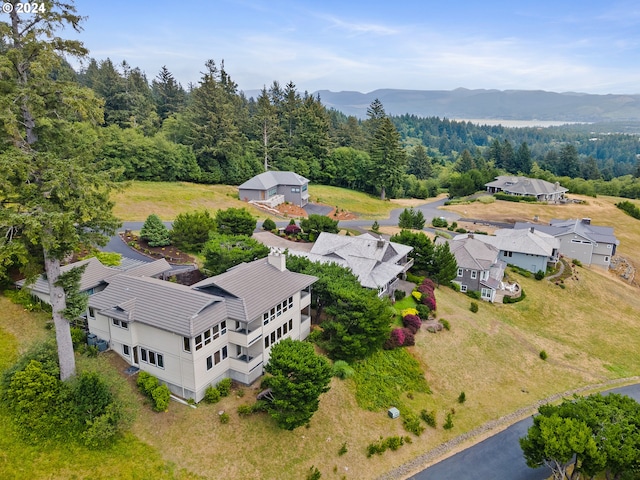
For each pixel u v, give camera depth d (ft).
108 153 256.93
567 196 385.91
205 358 90.22
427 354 126.11
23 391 78.43
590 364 142.92
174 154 285.43
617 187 467.93
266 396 92.17
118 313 93.30
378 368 115.03
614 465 74.33
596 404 83.46
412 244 180.04
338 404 100.32
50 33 74.08
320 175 371.76
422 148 554.87
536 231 229.66
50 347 91.09
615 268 237.86
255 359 97.66
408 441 96.84
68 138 82.23
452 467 92.32
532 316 170.09
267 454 84.23
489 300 176.14
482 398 116.06
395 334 124.47
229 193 279.08
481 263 180.75
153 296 95.14
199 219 165.37
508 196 359.25
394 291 150.92
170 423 84.74
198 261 155.43
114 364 95.81
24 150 75.72
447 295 168.45
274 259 114.01
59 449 75.05
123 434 80.23
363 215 298.76
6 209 71.77
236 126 340.39
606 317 180.34
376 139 357.82
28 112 76.59
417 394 111.75
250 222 184.75
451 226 276.82
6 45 73.82
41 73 71.67
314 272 129.39
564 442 73.61
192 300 91.66
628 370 142.61
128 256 150.71
